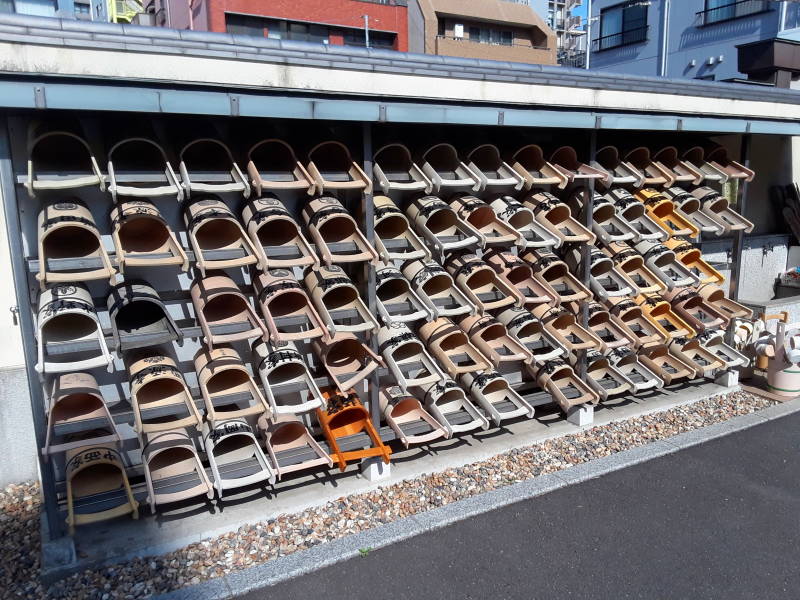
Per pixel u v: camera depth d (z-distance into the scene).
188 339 4.04
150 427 3.29
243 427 3.66
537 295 4.60
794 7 17.56
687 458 4.48
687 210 5.64
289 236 3.96
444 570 3.23
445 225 4.50
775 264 7.66
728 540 3.48
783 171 7.84
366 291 4.08
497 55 27.67
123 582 3.13
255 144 3.75
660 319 5.43
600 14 22.56
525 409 4.37
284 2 22.88
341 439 3.93
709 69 19.44
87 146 3.22
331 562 3.29
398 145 4.22
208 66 3.23
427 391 4.28
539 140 5.27
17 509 3.79
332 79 3.58
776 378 5.69
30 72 2.80
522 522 3.67
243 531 3.56
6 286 3.93
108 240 3.66
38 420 3.17
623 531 3.57
